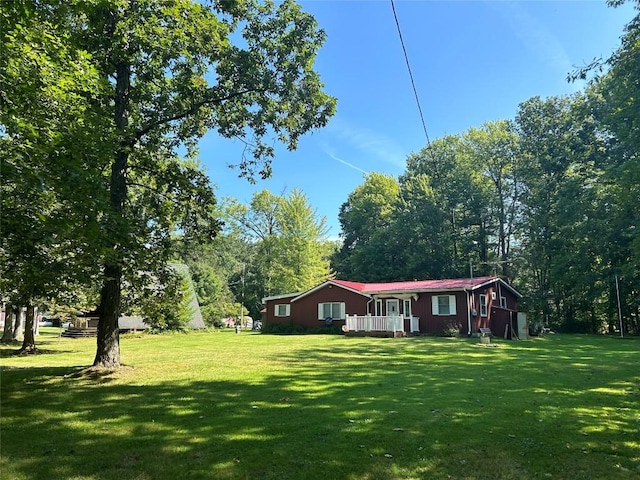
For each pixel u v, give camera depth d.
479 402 7.20
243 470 4.28
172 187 11.19
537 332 29.17
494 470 4.27
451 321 25.11
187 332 31.52
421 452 4.77
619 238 29.42
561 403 7.13
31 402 7.27
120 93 10.44
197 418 6.21
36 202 6.76
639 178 18.80
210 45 10.36
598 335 29.09
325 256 49.44
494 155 41.97
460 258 42.25
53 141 6.36
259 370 10.87
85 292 12.36
